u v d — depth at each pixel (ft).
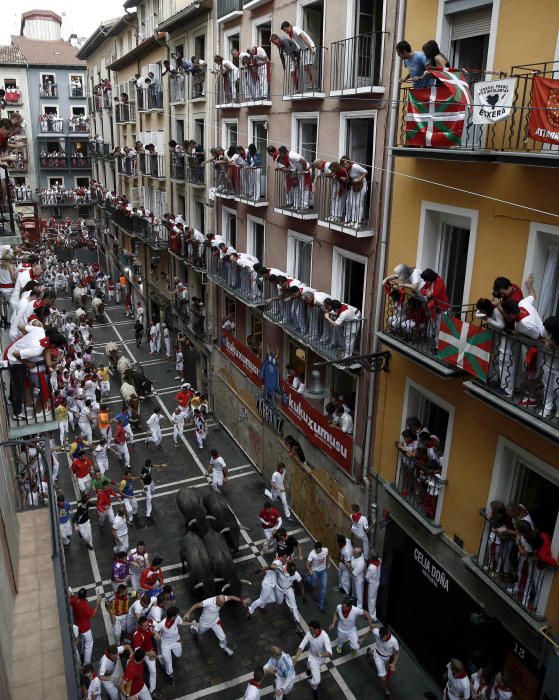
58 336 31.01
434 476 33.27
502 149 25.30
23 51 159.84
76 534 49.83
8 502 28.07
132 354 93.97
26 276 36.60
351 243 40.27
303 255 49.34
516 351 24.73
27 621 24.71
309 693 35.14
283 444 53.06
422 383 34.22
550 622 26.13
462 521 31.96
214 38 62.39
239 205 59.36
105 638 39.27
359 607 37.17
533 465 27.50
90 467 53.93
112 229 132.77
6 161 34.65
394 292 33.30
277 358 53.16
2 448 28.30
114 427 68.39
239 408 63.26
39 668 22.22
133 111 106.01
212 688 35.58
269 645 38.83
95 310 111.75
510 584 28.12
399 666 37.04
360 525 40.14
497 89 24.02
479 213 28.60
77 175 164.14
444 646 34.27
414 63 28.40
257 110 53.16
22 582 27.40
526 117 25.36
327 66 40.96
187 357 79.77
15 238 35.12
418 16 31.50
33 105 156.97
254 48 49.65
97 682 30.86
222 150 57.82
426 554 35.14
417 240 33.30
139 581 41.37
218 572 41.16
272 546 47.93
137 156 100.32
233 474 59.57
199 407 65.77
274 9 48.55
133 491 55.42
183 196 80.48
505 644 29.32
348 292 43.62
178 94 75.36
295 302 44.93
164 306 92.53
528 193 25.70
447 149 26.96
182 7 74.69
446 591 33.65
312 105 43.55
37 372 31.19
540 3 24.22
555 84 21.83
